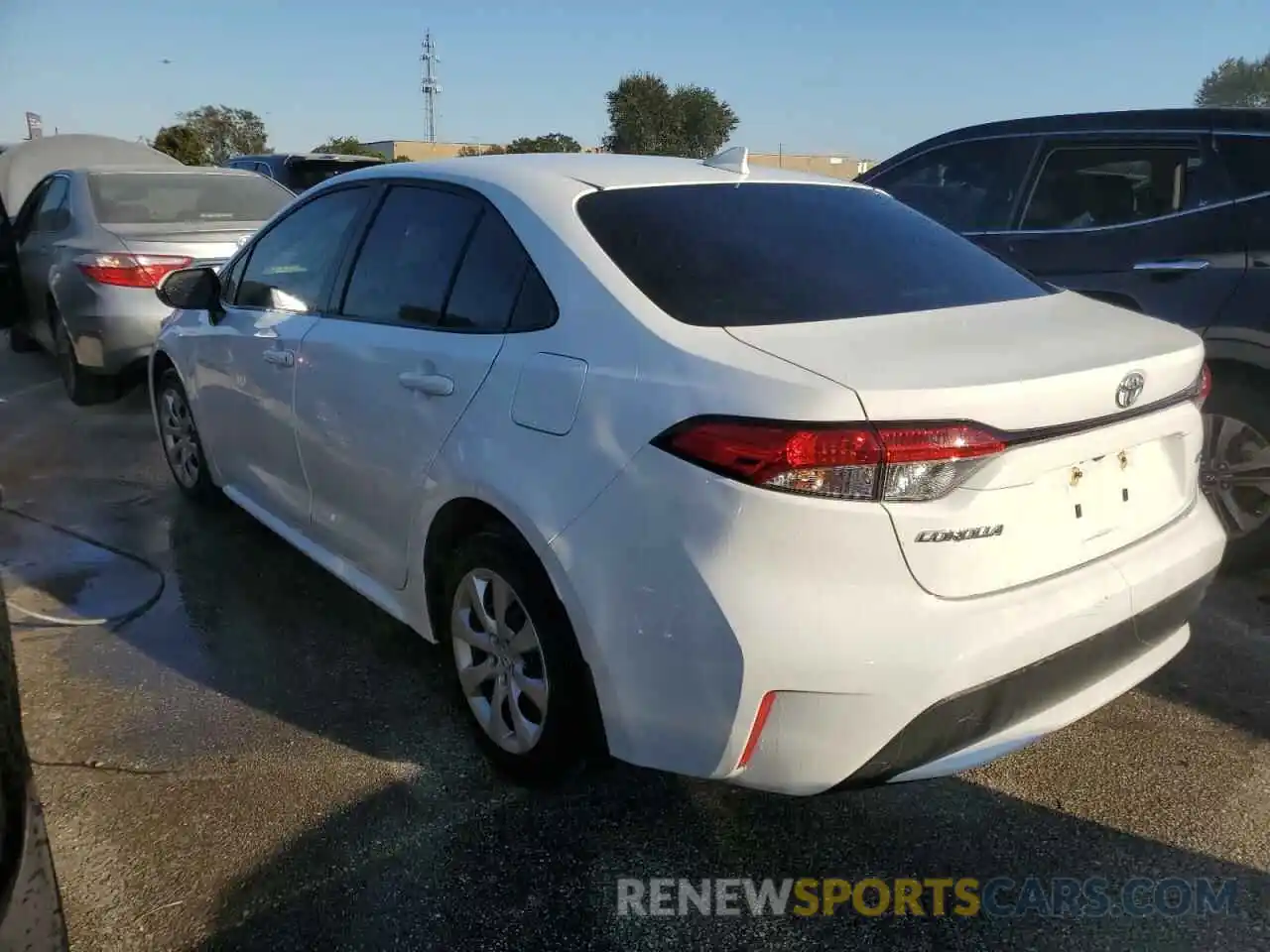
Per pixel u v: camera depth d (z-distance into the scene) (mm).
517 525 2520
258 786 2811
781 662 2078
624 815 2711
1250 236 3900
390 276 3256
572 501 2381
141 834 2615
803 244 2836
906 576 2080
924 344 2316
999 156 4867
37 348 9188
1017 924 2340
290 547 4512
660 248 2654
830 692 2084
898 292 2703
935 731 2150
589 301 2529
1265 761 2928
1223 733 3068
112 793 2777
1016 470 2156
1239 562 4098
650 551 2219
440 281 3016
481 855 2555
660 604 2205
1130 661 2516
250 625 3781
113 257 6242
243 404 4020
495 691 2820
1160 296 4094
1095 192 4480
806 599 2068
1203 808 2725
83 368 6594
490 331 2764
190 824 2654
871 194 3400
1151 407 2430
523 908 2383
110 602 3957
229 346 4094
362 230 3463
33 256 7391
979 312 2621
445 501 2809
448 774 2879
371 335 3191
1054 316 2654
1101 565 2377
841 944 2285
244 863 2516
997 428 2100
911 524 2062
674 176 3039
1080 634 2277
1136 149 4355
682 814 2717
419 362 2930
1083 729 3104
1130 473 2467
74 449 6023
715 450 2113
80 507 5023
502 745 2805
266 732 3084
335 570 3566
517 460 2541
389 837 2613
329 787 2811
